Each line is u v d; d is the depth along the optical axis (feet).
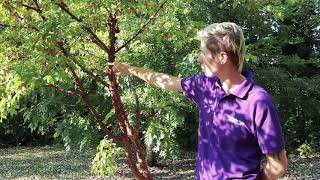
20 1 9.87
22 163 37.14
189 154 37.17
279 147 6.21
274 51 32.68
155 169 31.65
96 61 11.09
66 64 9.32
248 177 6.36
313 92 36.04
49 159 38.73
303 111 37.50
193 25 12.31
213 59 6.53
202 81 7.22
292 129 38.06
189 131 36.63
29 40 8.84
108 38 10.51
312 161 35.35
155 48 20.63
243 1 13.87
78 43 10.29
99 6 9.39
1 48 9.60
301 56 40.11
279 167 6.28
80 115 27.20
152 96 22.70
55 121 29.48
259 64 32.40
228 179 6.41
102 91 21.20
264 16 30.71
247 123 6.33
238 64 6.49
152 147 30.83
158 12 10.42
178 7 11.07
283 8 14.97
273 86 32.63
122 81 21.81
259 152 6.48
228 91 6.56
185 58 19.51
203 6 25.09
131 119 21.94
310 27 39.14
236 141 6.40
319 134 38.55
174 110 24.75
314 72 39.09
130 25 12.07
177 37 11.50
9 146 49.80
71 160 37.63
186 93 7.52
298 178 28.99
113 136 10.66
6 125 49.19
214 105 6.74
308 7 36.86
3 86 9.86
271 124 6.22
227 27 6.46
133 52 18.22
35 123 26.61
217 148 6.56
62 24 8.97
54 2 9.50
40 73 8.83
